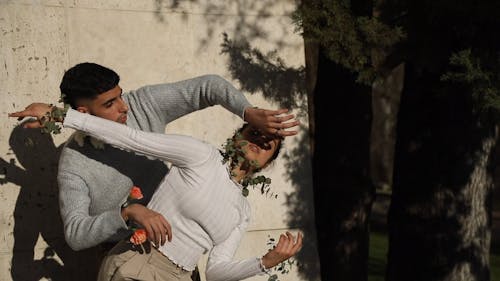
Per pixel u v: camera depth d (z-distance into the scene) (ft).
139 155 15.12
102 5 18.10
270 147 14.08
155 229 12.87
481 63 19.48
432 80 22.88
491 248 52.49
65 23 17.65
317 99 24.72
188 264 13.73
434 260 23.48
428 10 19.61
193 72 19.12
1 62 16.94
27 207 17.10
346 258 24.56
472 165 23.26
